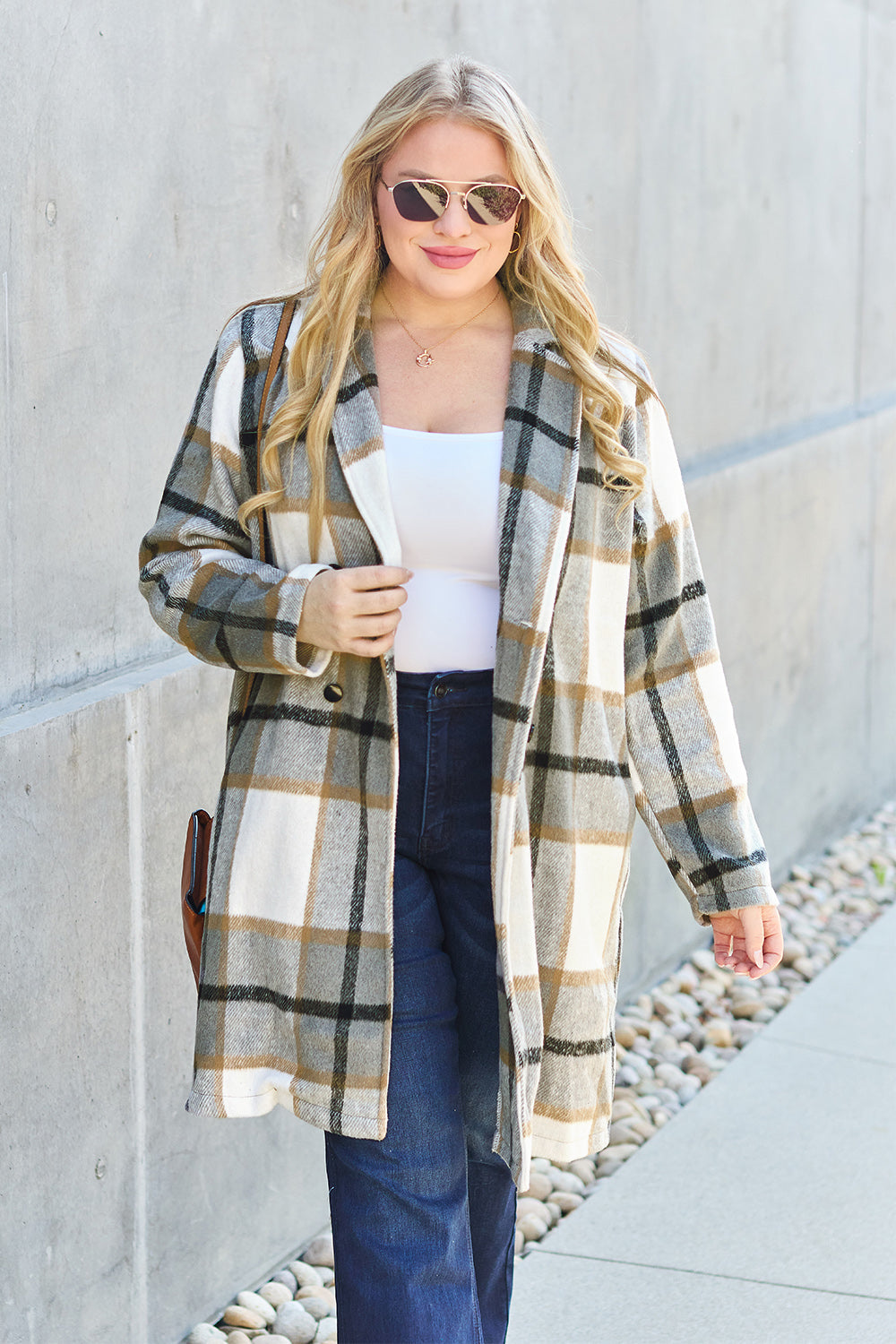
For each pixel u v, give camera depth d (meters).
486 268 2.04
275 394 2.06
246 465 2.09
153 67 2.66
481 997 2.12
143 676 2.71
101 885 2.57
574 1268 3.09
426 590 2.03
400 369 2.09
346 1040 1.99
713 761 2.17
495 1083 2.17
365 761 2.01
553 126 3.89
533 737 2.06
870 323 6.13
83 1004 2.54
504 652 1.98
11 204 2.37
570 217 2.24
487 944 2.11
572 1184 3.49
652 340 4.45
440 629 2.03
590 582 2.06
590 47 4.03
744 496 4.86
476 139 2.00
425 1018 2.05
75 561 2.58
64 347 2.51
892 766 6.49
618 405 2.06
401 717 2.04
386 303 2.12
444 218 1.98
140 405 2.71
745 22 4.86
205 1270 2.93
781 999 4.57
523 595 1.97
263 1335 2.90
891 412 6.16
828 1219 3.27
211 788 2.88
